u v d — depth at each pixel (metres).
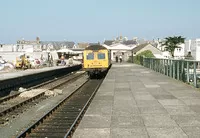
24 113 12.30
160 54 91.88
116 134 7.61
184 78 19.69
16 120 10.93
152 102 12.28
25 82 24.84
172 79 22.84
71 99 16.08
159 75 27.78
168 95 14.19
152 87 17.83
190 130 7.78
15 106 13.20
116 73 32.47
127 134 7.57
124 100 13.04
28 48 93.12
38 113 12.34
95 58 30.34
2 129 9.54
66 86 23.50
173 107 11.04
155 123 8.64
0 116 11.48
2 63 47.25
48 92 18.06
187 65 18.55
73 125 8.70
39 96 17.09
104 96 14.48
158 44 113.56
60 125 9.90
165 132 7.65
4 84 19.95
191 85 17.86
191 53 75.75
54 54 85.94
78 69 57.75
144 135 7.44
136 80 23.05
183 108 10.80
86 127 8.38
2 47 92.31
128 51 97.94
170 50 88.06
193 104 11.58
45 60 63.41
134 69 40.16
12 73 33.81
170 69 24.88
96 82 26.20
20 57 55.28
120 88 17.84
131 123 8.73
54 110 12.46
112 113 10.23
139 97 13.84
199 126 8.17
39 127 9.56
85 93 18.59
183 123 8.55
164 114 9.84
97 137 7.38
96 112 10.45
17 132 9.14
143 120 9.06
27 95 17.34
